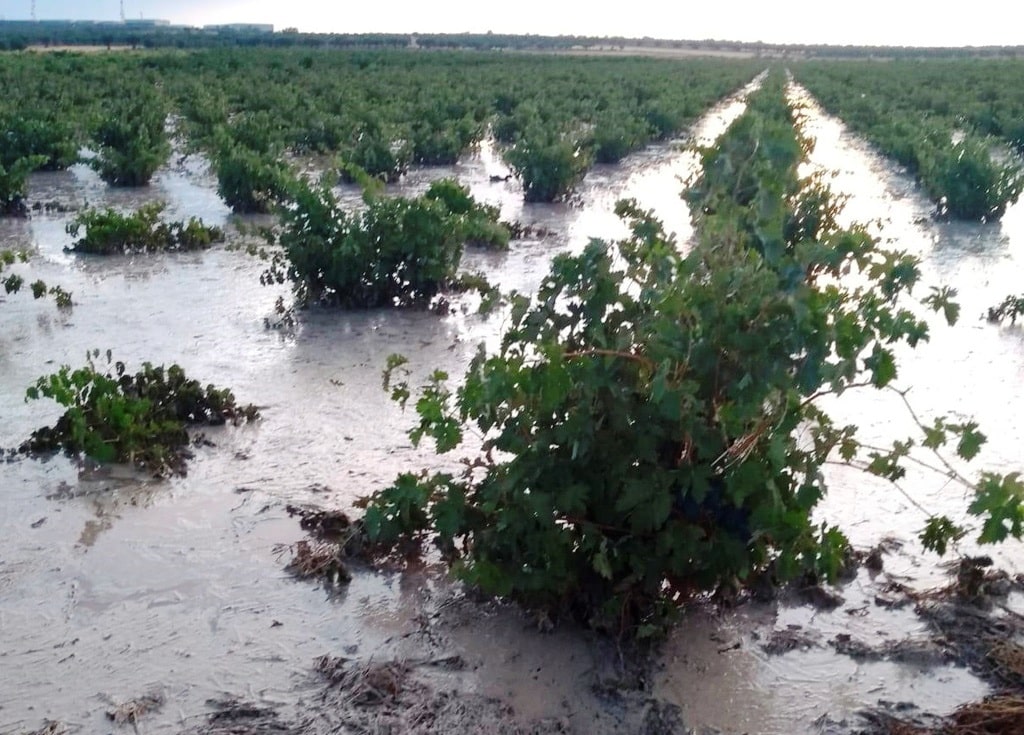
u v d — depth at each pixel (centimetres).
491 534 461
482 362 461
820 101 3825
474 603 481
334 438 661
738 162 571
